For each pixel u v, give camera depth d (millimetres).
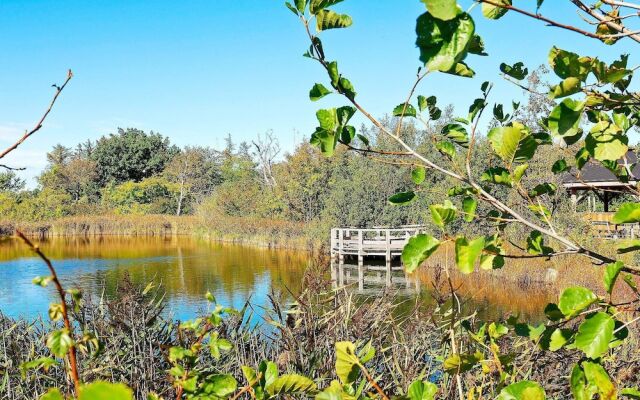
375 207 27047
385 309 3783
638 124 1627
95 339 1046
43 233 41875
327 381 3211
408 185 26969
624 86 1512
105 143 62156
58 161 63500
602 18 1164
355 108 1237
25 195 48938
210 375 1325
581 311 1140
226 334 3510
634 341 2996
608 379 1014
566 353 2736
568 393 2863
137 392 3055
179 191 56188
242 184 42844
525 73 1641
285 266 20672
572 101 1122
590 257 1289
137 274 18859
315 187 34594
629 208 1054
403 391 2871
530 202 1518
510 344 3021
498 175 1605
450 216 1036
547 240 10680
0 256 24391
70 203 51062
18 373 3084
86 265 21812
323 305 3936
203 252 27688
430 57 876
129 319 3498
